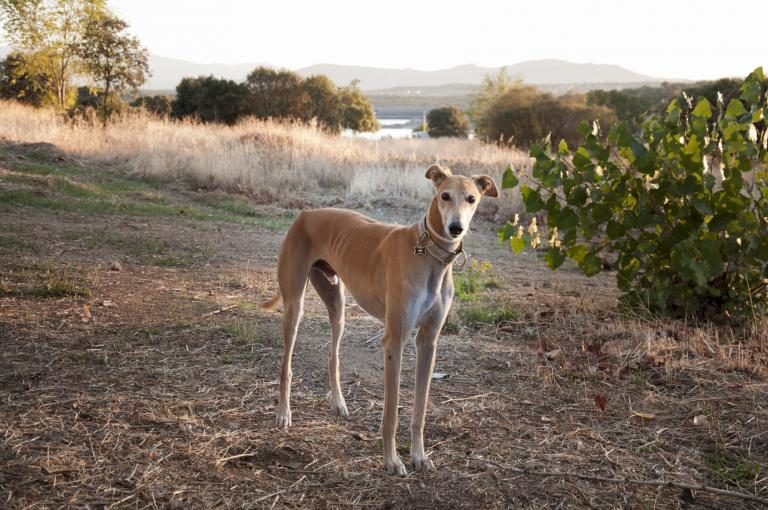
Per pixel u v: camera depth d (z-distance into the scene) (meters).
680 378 5.61
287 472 4.09
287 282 4.80
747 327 6.67
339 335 4.98
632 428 4.85
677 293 6.99
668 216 7.02
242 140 18.80
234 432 4.48
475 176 4.57
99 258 8.54
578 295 8.41
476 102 44.81
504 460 4.38
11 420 4.30
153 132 19.12
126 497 3.64
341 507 3.78
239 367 5.57
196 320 6.57
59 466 3.83
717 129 7.13
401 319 4.04
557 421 4.94
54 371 5.14
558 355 6.06
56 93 30.39
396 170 16.31
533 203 7.18
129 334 6.05
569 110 26.73
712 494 4.07
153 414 4.59
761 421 4.89
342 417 4.88
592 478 4.19
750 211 6.88
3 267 7.61
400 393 5.36
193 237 10.36
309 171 16.45
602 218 6.99
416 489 4.01
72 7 28.73
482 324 7.01
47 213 10.77
